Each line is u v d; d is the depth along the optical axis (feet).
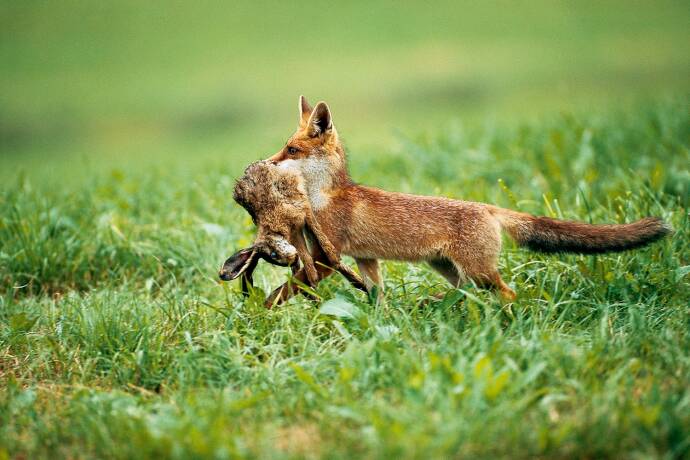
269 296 32.65
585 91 133.90
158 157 97.66
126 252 40.93
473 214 34.06
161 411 24.99
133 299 34.81
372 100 142.31
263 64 178.09
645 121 58.23
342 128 116.26
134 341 30.50
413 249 34.58
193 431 21.94
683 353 26.71
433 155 57.00
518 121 72.90
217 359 28.43
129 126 142.10
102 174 64.85
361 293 33.99
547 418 23.44
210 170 61.11
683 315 29.78
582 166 49.06
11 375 29.22
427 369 24.97
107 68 185.57
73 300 34.94
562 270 34.58
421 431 21.99
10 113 153.48
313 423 24.39
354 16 219.82
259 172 31.55
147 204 50.34
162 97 157.89
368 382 25.57
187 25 221.05
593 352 26.35
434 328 30.09
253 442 23.08
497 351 26.21
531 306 31.07
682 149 48.78
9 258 39.32
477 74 154.30
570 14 204.85
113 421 24.13
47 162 114.11
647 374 26.30
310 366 27.32
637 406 23.32
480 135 64.85
